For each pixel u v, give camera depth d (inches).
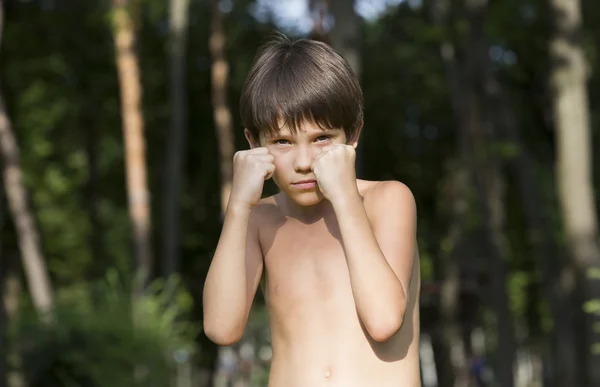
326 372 68.7
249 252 74.0
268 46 71.9
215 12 621.3
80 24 733.9
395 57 859.4
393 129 933.8
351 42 257.6
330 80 68.4
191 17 898.1
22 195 556.1
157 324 341.4
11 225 682.8
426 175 935.7
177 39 705.0
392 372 69.3
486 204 611.8
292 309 71.2
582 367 635.5
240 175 72.1
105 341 326.0
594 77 698.8
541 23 624.1
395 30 834.8
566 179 404.5
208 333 72.4
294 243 73.0
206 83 918.4
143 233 547.2
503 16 605.6
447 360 866.1
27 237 556.1
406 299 69.1
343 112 68.7
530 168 695.1
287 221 74.3
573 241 400.8
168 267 692.1
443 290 733.3
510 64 731.4
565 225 405.1
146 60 856.3
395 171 944.9
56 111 763.4
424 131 941.2
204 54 909.8
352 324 69.1
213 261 72.7
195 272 932.0
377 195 73.7
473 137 620.1
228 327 71.6
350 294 69.7
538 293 879.7
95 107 792.9
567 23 409.7
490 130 633.0
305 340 70.0
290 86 68.0
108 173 886.4
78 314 331.3
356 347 68.8
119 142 869.8
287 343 71.1
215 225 938.7
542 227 693.9
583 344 638.5
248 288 73.0
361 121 72.1
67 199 814.5
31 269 554.6
